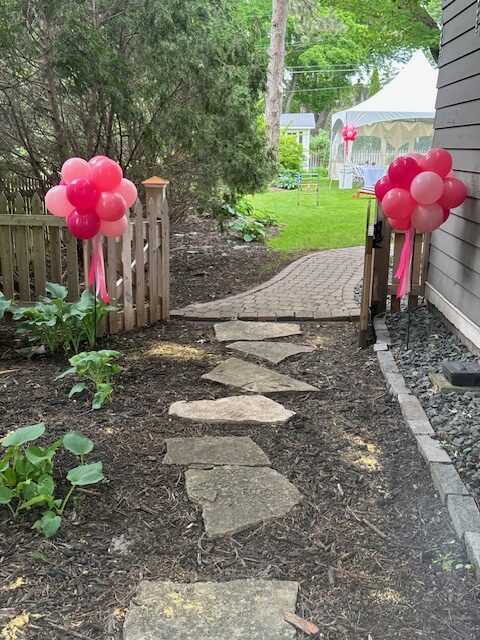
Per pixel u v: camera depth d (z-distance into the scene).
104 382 3.94
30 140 6.77
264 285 6.96
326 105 42.22
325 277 7.36
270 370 4.26
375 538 2.39
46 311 4.41
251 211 12.08
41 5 5.86
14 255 5.94
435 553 2.28
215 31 7.06
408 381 3.97
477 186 4.29
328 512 2.57
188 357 4.56
